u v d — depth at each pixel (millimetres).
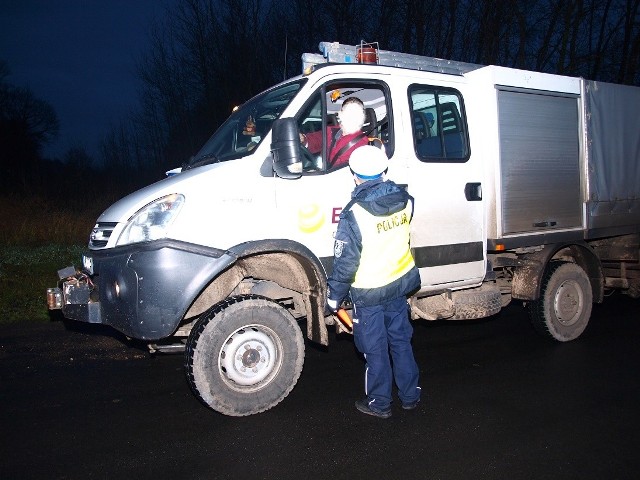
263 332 4410
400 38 22188
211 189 4184
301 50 22188
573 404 4645
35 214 14805
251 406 4344
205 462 3729
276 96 4898
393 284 4148
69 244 12836
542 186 5945
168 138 28297
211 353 4199
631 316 7738
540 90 5910
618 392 4902
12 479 3502
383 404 4336
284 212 4402
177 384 5137
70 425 4277
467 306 5531
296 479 3521
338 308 4168
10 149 35938
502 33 21125
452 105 5410
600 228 6594
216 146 5156
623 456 3791
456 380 5227
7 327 6945
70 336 6605
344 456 3803
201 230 4117
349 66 4824
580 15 20453
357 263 4039
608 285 7441
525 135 5801
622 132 6812
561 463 3699
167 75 25578
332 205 4602
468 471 3602
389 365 4332
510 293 6379
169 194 4117
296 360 4504
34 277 9180
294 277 4695
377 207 4023
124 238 4152
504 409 4555
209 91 23891
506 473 3578
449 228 5273
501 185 5590
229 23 22797
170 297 4043
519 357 5906
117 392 4938
